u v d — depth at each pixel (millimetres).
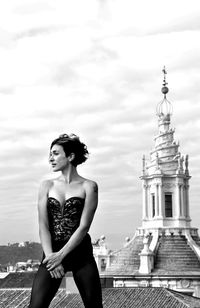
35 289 12484
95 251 126125
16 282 116688
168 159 126125
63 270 12484
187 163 126562
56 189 12867
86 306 12641
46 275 12508
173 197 124500
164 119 128250
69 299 68938
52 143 13234
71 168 13094
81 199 12797
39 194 12914
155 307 72500
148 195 126688
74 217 12711
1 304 74938
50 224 12781
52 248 12672
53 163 13070
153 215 125125
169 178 125438
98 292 12695
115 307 73625
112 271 120812
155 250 119875
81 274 12648
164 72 129625
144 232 125312
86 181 13016
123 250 124562
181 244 120375
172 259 118125
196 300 77312
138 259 120938
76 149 13141
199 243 123125
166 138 127812
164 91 129875
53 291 12547
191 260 117812
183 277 114688
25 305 73125
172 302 73250
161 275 115312
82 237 12570
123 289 77812
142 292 76500
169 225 123562
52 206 12734
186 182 126125
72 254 12625
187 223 124250
